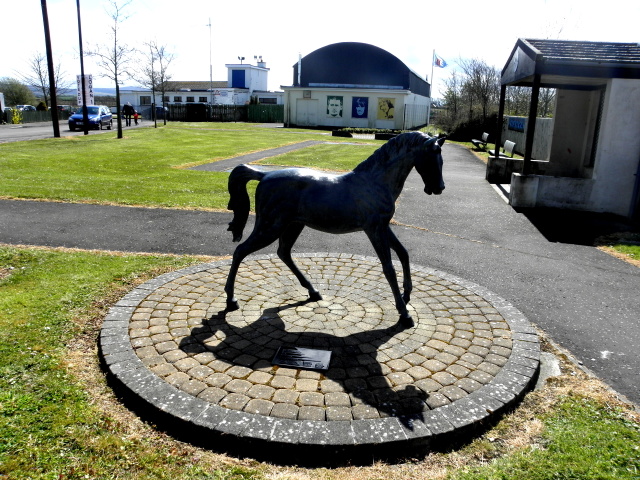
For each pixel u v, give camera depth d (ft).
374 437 9.80
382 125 152.25
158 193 37.40
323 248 24.40
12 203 32.37
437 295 17.71
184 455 9.75
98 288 17.98
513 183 36.96
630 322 16.83
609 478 9.11
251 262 21.17
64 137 84.02
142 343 13.50
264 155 67.31
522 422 11.03
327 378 11.94
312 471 9.47
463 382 11.90
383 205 14.46
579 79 38.91
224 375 11.94
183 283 18.26
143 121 178.70
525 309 17.78
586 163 44.01
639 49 37.17
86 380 12.16
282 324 14.92
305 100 154.71
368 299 17.19
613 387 12.80
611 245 26.91
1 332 14.23
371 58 161.68
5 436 9.80
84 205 32.63
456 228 29.84
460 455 10.00
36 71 170.40
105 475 9.02
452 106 131.23
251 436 9.75
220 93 211.00
